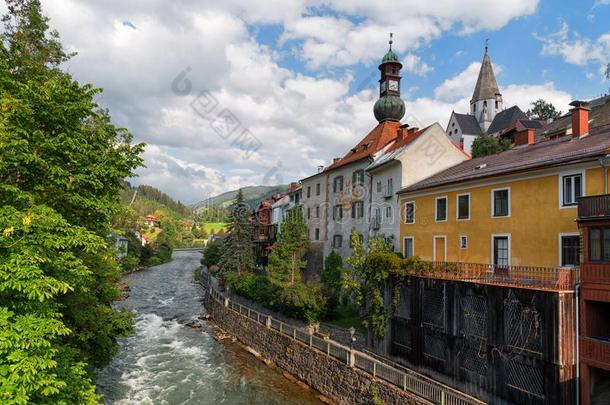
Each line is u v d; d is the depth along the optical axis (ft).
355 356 70.08
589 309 49.08
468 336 59.62
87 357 55.88
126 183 58.23
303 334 86.07
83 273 38.75
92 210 44.91
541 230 65.31
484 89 284.00
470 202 80.43
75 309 55.62
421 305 69.10
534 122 185.26
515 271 57.06
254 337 104.58
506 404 53.26
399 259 76.02
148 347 105.81
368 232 124.67
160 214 553.23
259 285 131.64
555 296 48.39
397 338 74.23
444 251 87.56
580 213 50.65
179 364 92.94
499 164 80.48
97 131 45.55
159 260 316.40
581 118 75.87
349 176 139.33
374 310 79.82
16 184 37.52
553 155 67.62
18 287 30.89
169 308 153.58
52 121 38.88
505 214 72.33
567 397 47.32
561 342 47.70
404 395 57.93
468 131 257.75
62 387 37.35
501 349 54.44
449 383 62.39
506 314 54.13
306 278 155.22
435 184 89.35
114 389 77.71
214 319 135.23
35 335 32.14
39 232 35.04
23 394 30.78
